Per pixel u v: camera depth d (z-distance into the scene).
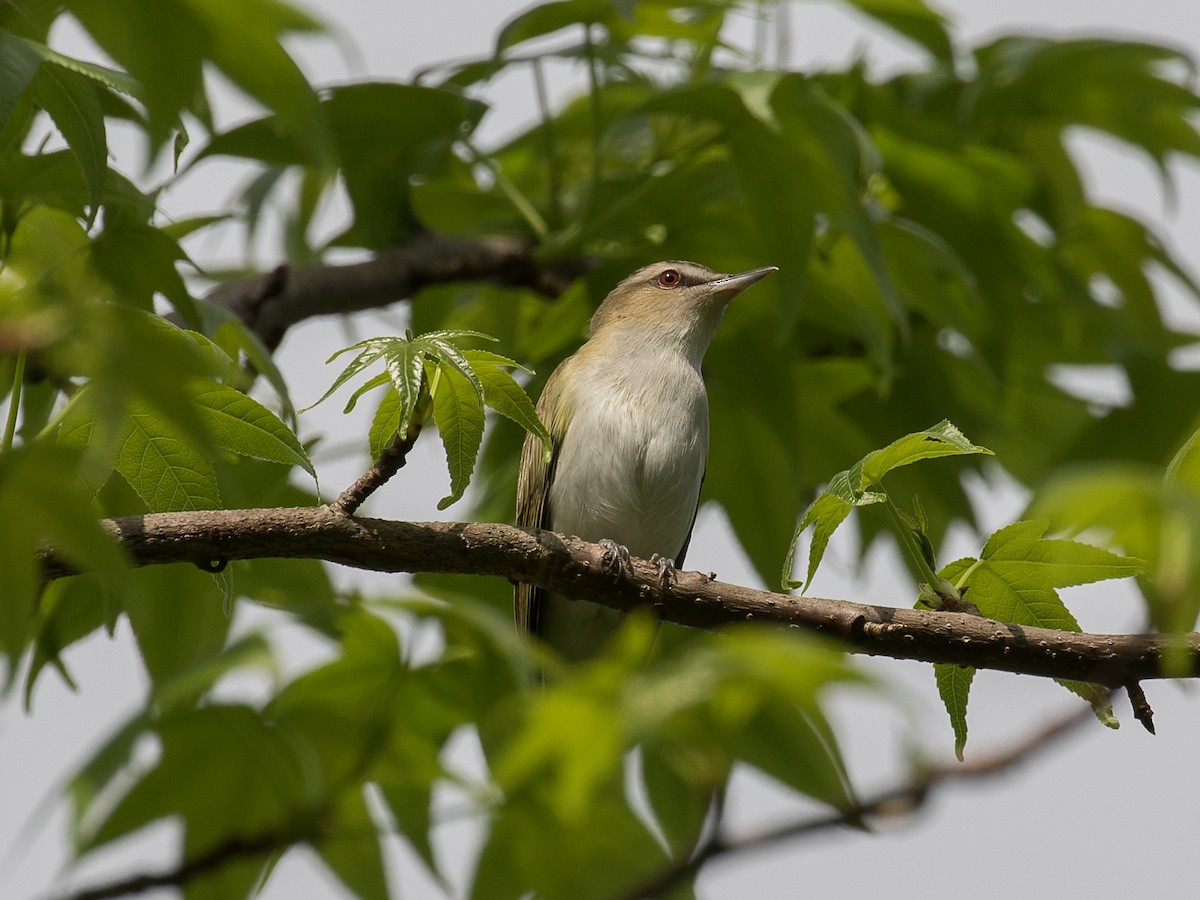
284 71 4.32
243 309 12.48
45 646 9.81
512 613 13.38
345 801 9.84
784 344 13.95
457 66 13.81
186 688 8.95
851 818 7.14
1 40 5.53
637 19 13.14
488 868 9.79
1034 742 7.12
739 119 11.86
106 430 3.32
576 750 5.83
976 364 14.64
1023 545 7.90
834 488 7.62
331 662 9.83
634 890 7.42
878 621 8.12
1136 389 14.90
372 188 14.07
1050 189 15.59
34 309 3.67
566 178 15.98
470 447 7.53
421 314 15.23
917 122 14.30
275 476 10.27
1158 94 15.07
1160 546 3.94
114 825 9.34
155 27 4.25
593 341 14.12
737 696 5.73
